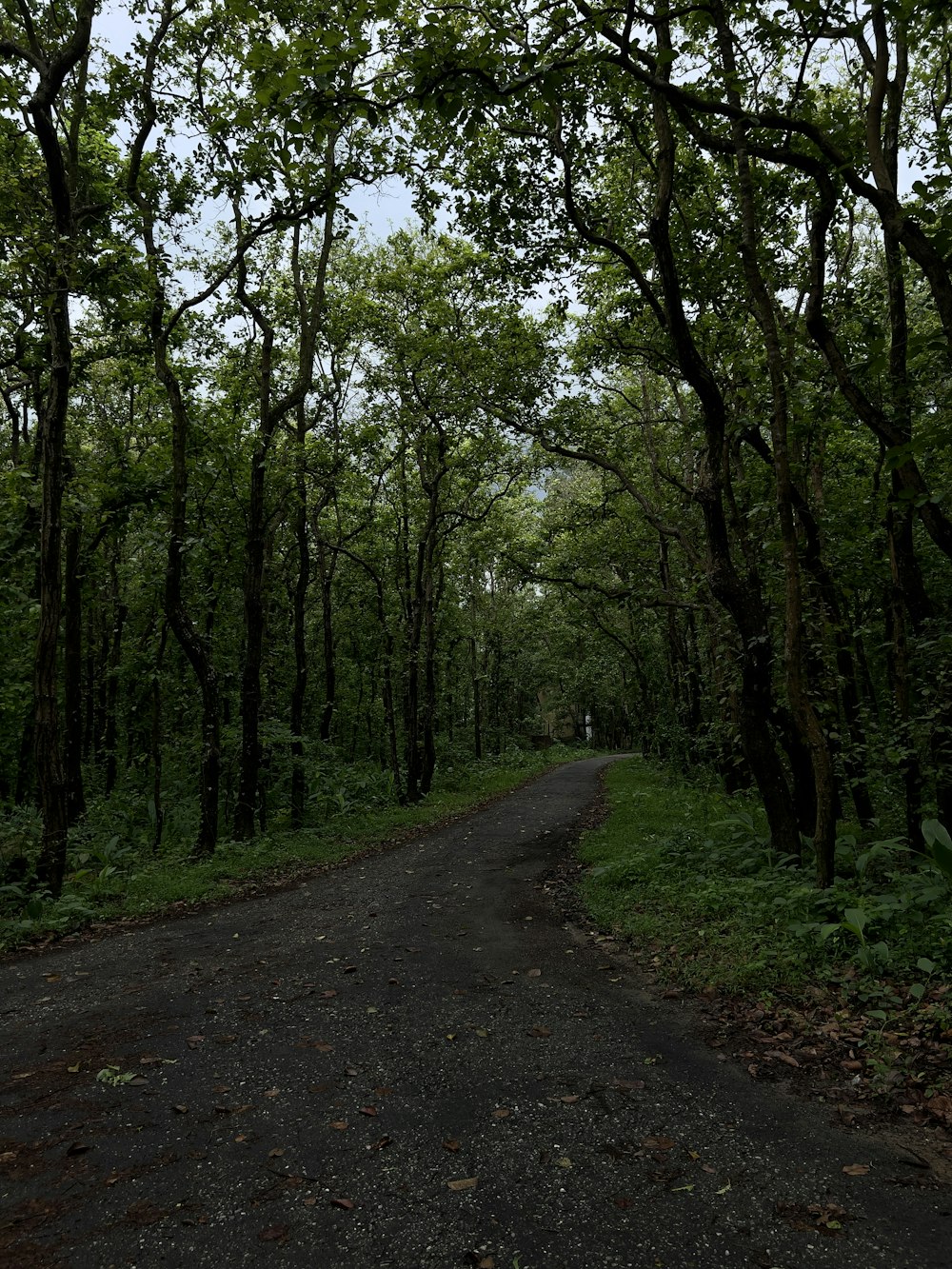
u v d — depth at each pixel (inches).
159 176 463.2
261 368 559.5
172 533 486.0
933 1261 98.9
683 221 362.3
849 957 206.8
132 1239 107.3
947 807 294.4
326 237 577.0
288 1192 118.3
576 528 764.0
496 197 382.0
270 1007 207.9
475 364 557.0
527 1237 105.9
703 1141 130.9
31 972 259.3
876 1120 136.1
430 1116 142.6
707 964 222.1
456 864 449.4
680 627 887.1
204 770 498.9
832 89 358.0
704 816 479.8
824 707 285.1
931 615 298.2
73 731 550.6
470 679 1494.8
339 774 735.1
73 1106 150.5
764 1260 100.0
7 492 407.2
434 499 778.8
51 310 366.9
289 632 919.7
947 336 195.2
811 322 266.1
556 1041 179.2
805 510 344.2
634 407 677.3
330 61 175.2
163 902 370.0
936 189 200.8
